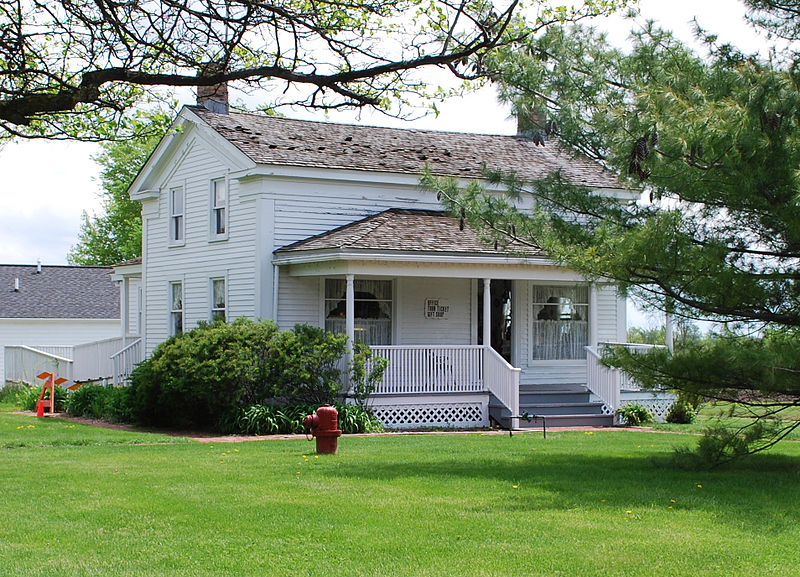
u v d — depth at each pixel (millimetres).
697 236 12023
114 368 24969
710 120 10406
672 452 14430
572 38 13414
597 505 10039
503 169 23234
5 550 8148
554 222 13711
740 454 12562
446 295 22359
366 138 24203
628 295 12484
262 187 21047
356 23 9492
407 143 24453
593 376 21984
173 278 24531
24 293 40344
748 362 11336
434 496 10570
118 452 14875
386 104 9664
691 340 12469
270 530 8828
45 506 10016
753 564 7633
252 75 8633
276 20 9273
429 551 8039
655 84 11672
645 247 11125
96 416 22000
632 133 11180
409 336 21906
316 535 8617
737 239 12109
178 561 7766
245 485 11289
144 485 11305
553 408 21203
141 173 25453
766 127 10867
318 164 21422
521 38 9477
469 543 8305
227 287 22203
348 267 19281
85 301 40938
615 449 15484
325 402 19281
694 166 11070
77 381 27656
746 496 10648
